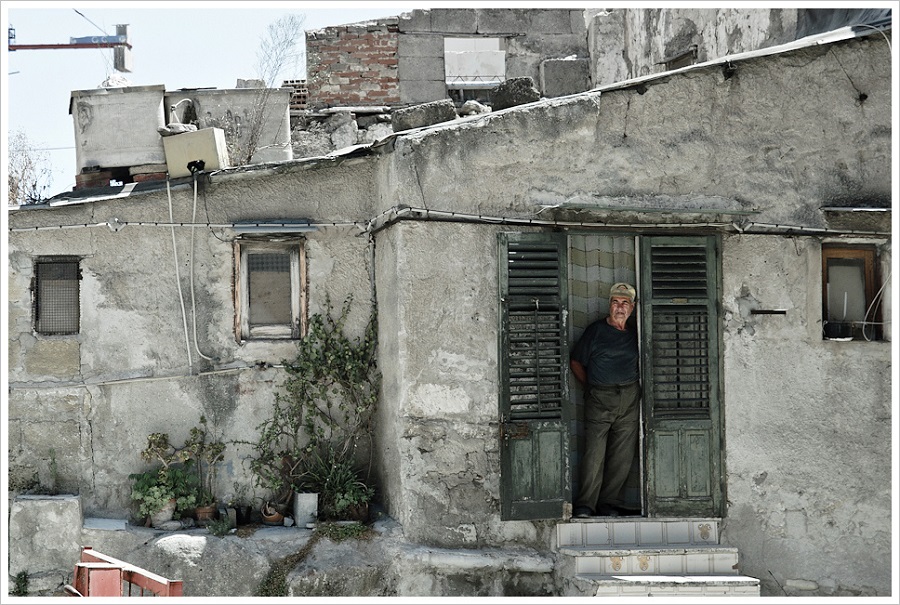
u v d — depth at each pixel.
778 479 9.12
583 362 9.05
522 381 8.73
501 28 15.06
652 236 9.00
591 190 8.94
